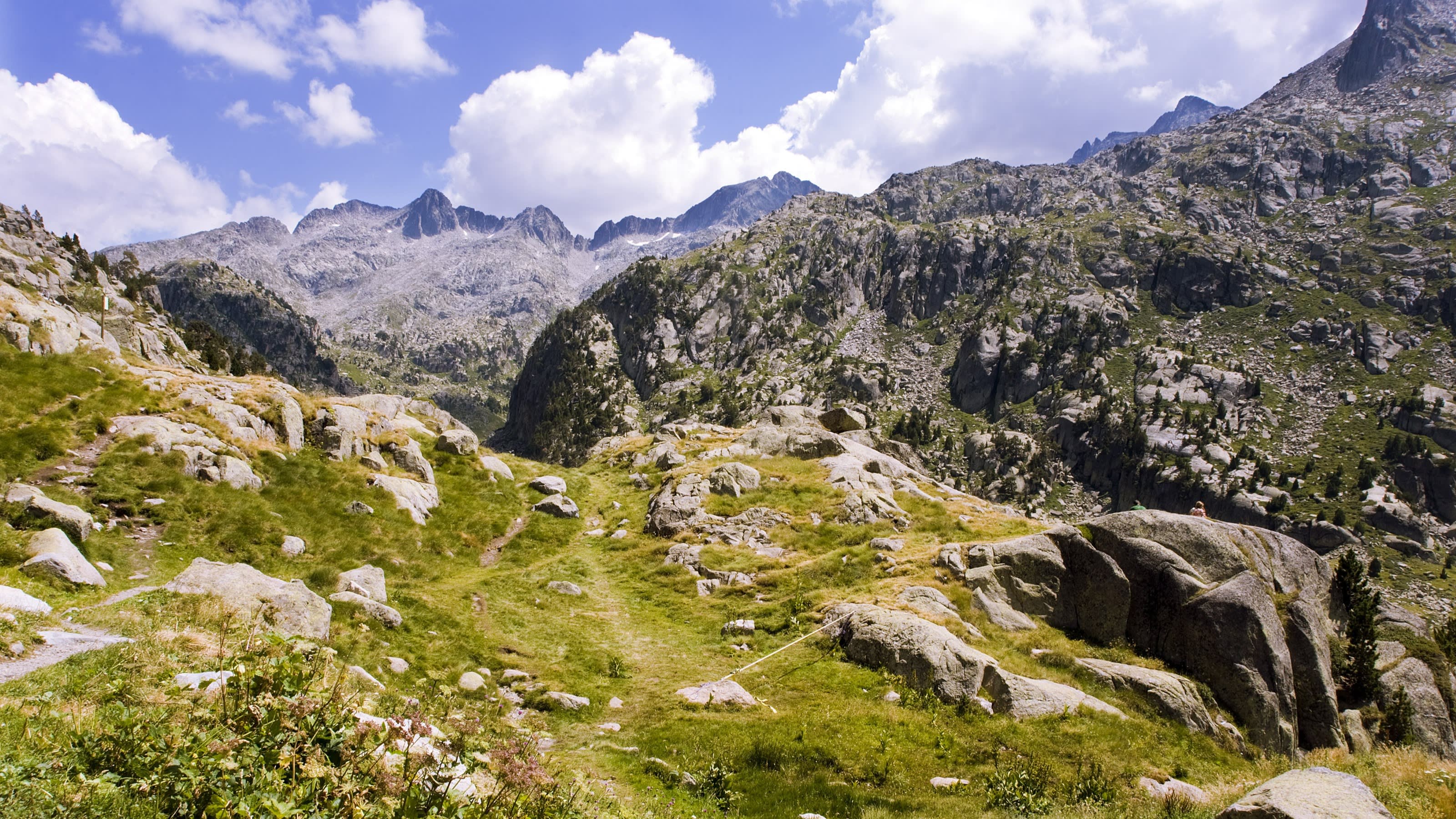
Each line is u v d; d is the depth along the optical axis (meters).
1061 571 32.56
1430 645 35.25
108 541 25.53
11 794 6.65
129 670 12.39
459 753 9.38
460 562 38.00
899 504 47.69
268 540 31.16
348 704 8.93
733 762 19.94
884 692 25.14
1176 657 29.34
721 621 32.81
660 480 54.44
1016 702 24.25
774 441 57.06
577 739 21.12
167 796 6.91
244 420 37.97
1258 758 24.91
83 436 31.30
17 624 14.39
